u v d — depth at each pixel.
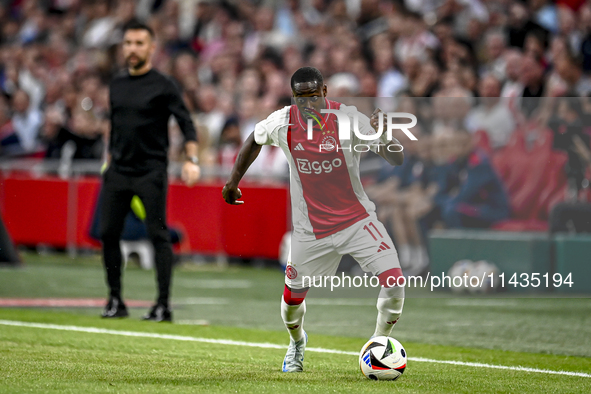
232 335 20.03
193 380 13.25
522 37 41.81
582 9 43.28
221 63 51.34
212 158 42.31
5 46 64.00
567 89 36.62
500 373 15.16
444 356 17.47
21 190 41.66
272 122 14.66
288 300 14.45
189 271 37.62
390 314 14.40
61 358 15.45
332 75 45.91
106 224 22.45
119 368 14.40
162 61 55.41
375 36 46.19
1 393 11.62
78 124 43.50
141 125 22.03
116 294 22.83
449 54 42.38
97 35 61.03
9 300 25.94
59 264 37.94
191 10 59.03
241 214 38.94
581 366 16.39
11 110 55.16
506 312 25.62
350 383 13.29
